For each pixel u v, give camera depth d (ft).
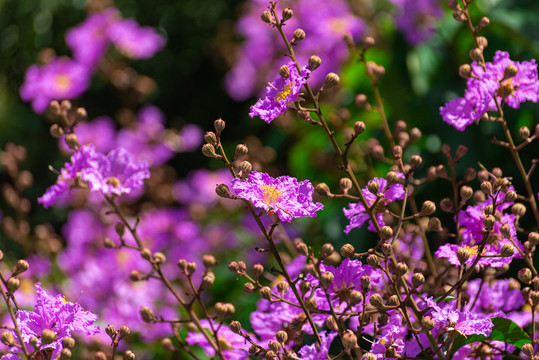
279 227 4.48
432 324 3.68
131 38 7.19
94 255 5.82
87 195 6.19
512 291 3.97
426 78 5.67
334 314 3.77
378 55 6.14
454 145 4.94
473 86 3.93
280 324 3.97
